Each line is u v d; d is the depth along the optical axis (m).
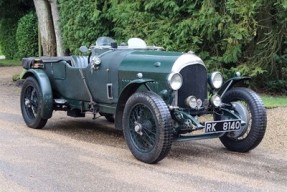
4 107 10.37
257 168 6.02
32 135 7.61
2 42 25.19
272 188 5.26
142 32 11.46
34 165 5.90
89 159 6.23
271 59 11.46
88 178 5.44
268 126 8.45
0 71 18.83
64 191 5.00
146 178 5.49
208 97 6.68
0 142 7.04
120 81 6.87
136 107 6.16
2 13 24.05
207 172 5.78
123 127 6.33
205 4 10.50
